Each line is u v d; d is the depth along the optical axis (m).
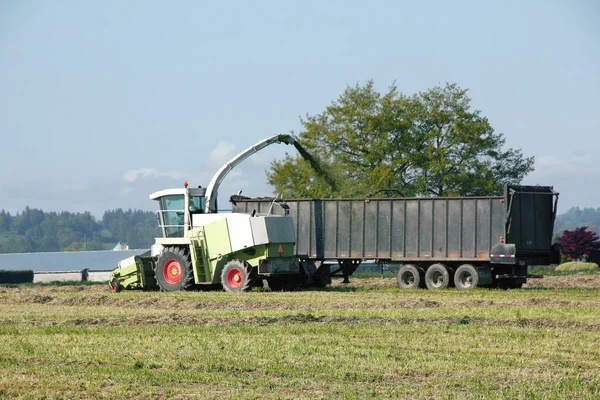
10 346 35.12
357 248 76.06
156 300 57.53
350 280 89.94
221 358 32.12
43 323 44.12
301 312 48.75
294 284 71.50
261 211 78.06
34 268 145.38
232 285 67.12
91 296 60.66
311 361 31.53
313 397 26.09
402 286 74.06
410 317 44.69
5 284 98.38
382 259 75.69
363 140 128.62
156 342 36.16
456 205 72.50
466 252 72.00
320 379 28.66
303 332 39.25
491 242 71.06
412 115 129.75
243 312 49.44
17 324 43.78
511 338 37.19
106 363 31.53
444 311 48.28
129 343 35.88
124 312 50.56
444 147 127.38
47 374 29.28
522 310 48.94
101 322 44.16
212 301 56.34
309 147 127.25
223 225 67.81
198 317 45.44
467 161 128.00
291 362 31.36
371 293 65.06
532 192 71.00
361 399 25.86
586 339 36.94
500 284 73.25
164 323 43.62
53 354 33.19
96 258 157.00
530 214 71.38
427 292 66.62
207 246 68.31
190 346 35.00
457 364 30.98
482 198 71.50
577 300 55.75
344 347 34.66
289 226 68.69
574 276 89.38
